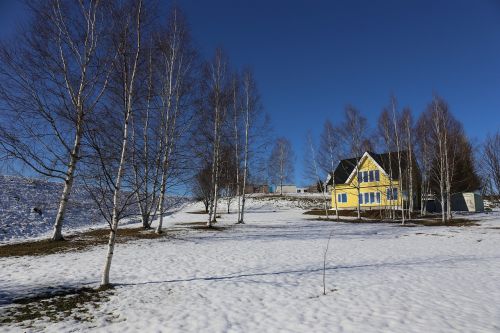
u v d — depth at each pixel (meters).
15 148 13.33
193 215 39.88
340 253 14.20
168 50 18.20
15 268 10.94
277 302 7.79
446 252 14.43
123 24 10.16
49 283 9.30
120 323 6.58
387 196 40.66
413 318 6.63
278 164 67.69
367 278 9.89
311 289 8.83
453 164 34.09
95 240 16.88
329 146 34.41
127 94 10.30
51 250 14.05
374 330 6.07
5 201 26.78
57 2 13.80
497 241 17.47
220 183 28.70
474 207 44.53
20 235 21.31
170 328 6.31
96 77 13.92
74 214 29.19
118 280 9.70
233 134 27.02
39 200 29.67
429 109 34.59
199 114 20.89
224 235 19.58
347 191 44.84
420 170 37.69
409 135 33.84
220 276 10.22
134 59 10.59
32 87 13.72
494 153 27.31
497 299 7.77
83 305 7.62
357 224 27.81
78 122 13.82
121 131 12.39
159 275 10.28
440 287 8.84
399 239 18.80
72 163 16.36
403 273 10.50
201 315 6.98
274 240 17.89
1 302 7.78
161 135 18.56
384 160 41.31
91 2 13.52
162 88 18.95
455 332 5.91
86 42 14.34
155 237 18.25
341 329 6.16
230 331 6.16
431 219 33.12
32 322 6.60
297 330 6.16
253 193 64.69
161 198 19.64
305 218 33.97
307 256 13.45
